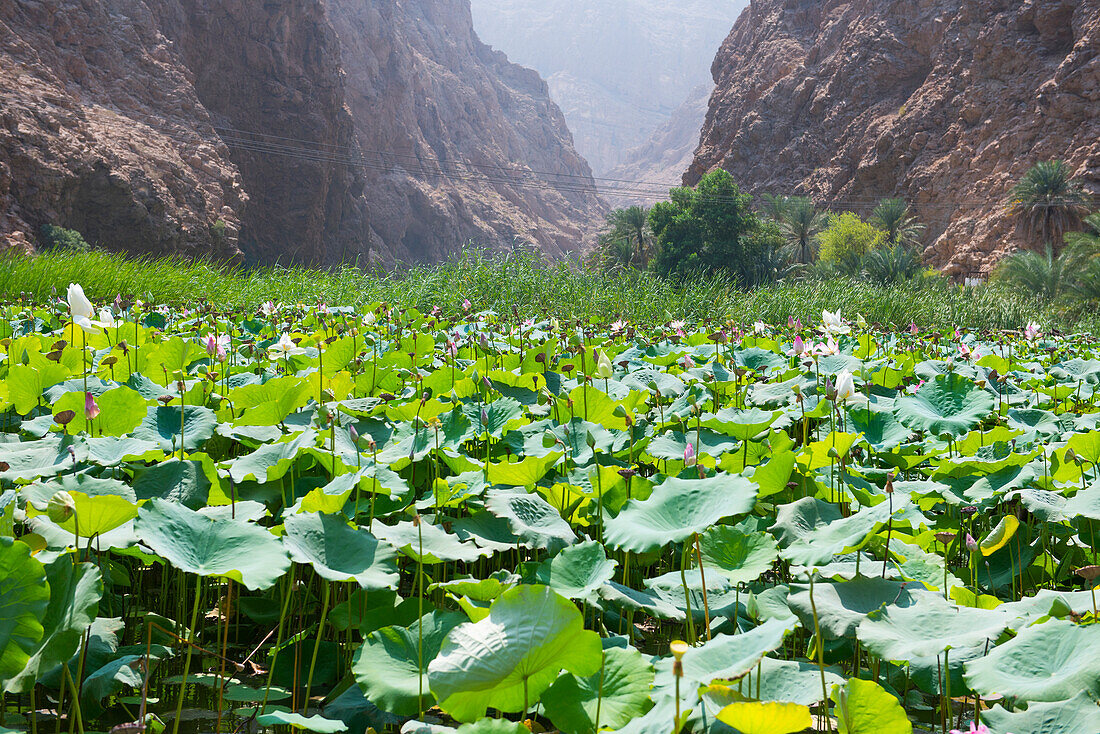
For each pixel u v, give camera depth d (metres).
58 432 3.48
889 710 1.62
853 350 8.20
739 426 3.73
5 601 1.67
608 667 1.89
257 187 78.56
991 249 58.53
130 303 9.03
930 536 2.82
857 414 4.29
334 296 14.35
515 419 3.77
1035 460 3.77
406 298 14.55
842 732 1.65
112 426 3.42
